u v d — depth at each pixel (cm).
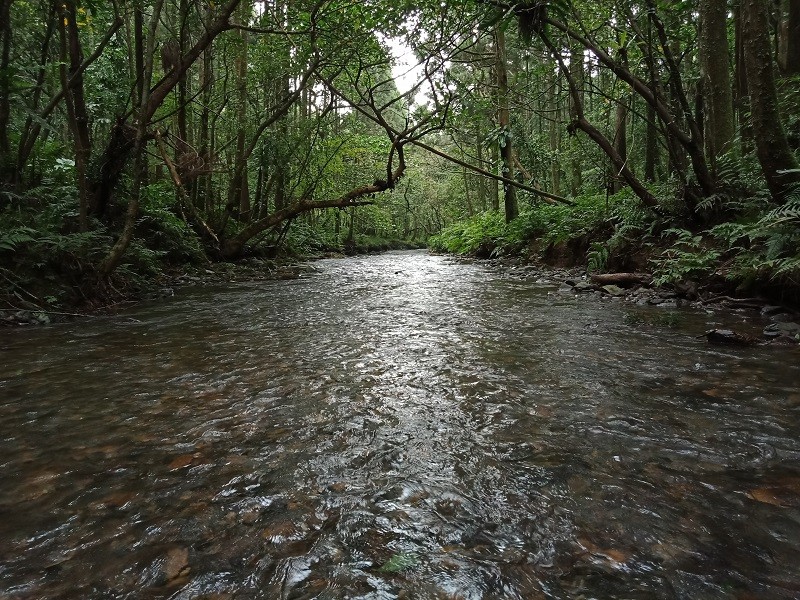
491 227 1619
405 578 126
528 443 205
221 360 349
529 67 1462
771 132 545
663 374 295
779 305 489
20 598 120
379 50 832
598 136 768
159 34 1334
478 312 550
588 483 171
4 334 447
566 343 383
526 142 1452
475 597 119
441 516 154
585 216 1017
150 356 362
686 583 122
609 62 683
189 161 1039
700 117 784
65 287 571
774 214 503
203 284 899
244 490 170
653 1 616
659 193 805
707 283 577
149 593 121
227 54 1302
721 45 725
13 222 601
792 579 123
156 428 226
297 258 1625
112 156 794
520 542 140
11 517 155
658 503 158
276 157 1397
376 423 229
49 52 784
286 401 261
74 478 180
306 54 898
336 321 508
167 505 161
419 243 3738
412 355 357
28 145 699
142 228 970
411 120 857
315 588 123
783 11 891
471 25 722
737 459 186
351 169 2348
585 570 128
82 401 263
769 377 282
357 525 149
